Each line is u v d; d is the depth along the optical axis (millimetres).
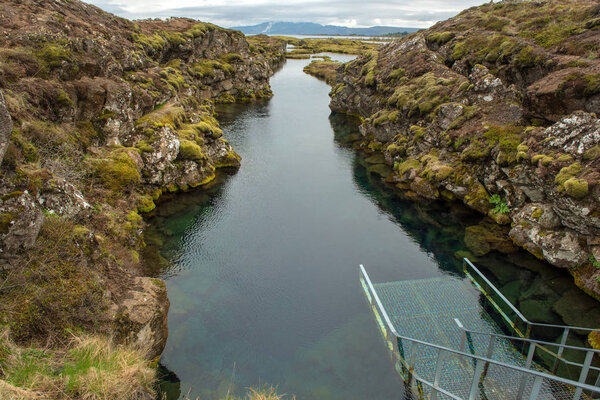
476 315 19094
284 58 146500
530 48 34406
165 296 16547
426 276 22984
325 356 16891
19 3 32938
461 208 31688
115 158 27156
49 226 14680
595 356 16297
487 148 30062
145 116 35344
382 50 66125
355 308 20203
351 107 66000
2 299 11875
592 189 20359
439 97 40188
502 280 22266
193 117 43250
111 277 15562
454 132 34844
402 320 18734
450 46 47125
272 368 16203
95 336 12500
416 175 36094
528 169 25141
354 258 25062
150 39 52625
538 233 23844
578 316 19219
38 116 23375
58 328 12234
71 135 25328
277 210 31844
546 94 27828
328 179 38781
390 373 15836
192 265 23750
